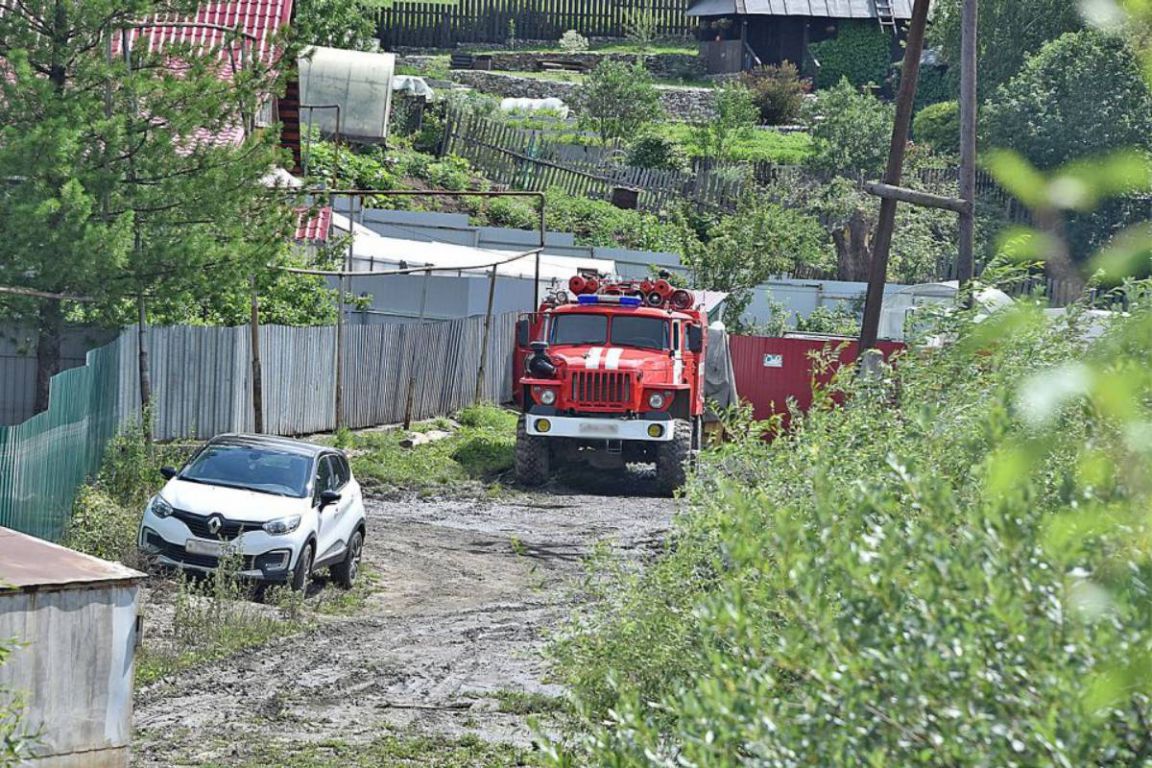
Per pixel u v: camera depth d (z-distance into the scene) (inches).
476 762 1507.1
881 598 500.4
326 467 2669.8
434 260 5167.3
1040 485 630.5
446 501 3639.3
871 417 1197.7
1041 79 4869.6
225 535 2411.4
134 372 3508.9
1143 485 429.7
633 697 618.5
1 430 2309.3
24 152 2613.2
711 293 5137.8
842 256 7249.0
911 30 3398.1
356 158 7298.2
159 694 1759.4
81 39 2849.4
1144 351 411.2
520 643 2122.3
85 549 2491.4
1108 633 440.8
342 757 1523.1
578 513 3521.2
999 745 460.4
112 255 2674.7
